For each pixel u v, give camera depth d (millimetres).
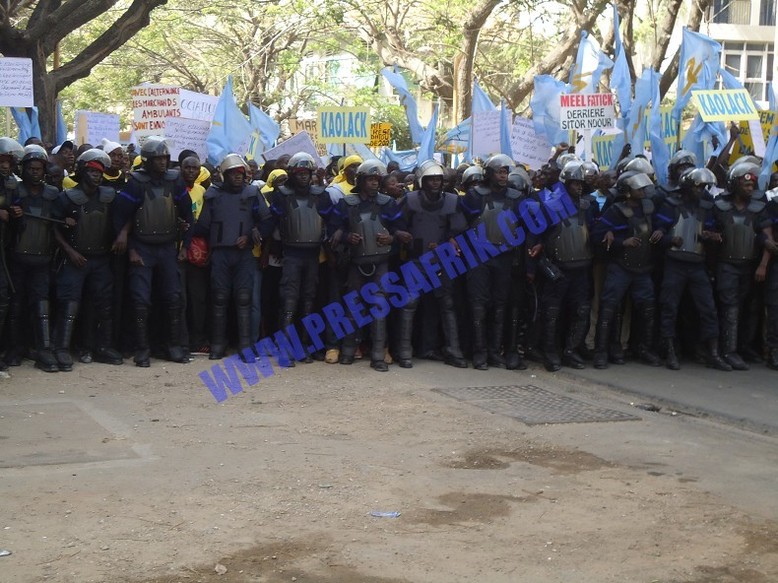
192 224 10016
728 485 6262
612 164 12586
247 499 5789
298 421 7742
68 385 8812
